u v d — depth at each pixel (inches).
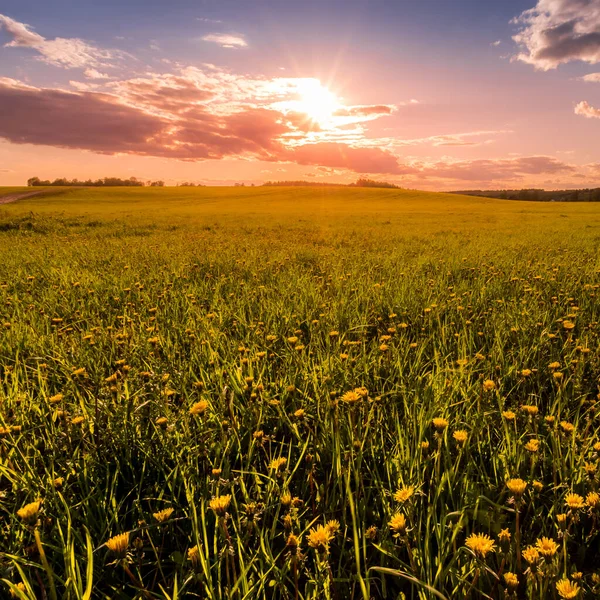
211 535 70.9
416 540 62.4
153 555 70.1
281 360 140.9
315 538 55.4
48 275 299.9
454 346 153.3
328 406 96.3
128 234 854.5
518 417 102.6
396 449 87.2
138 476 87.3
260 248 529.7
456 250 479.5
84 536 69.4
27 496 74.0
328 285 254.2
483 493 77.2
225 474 80.4
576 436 90.3
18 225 939.3
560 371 124.6
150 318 181.3
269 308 197.5
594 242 586.2
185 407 104.3
